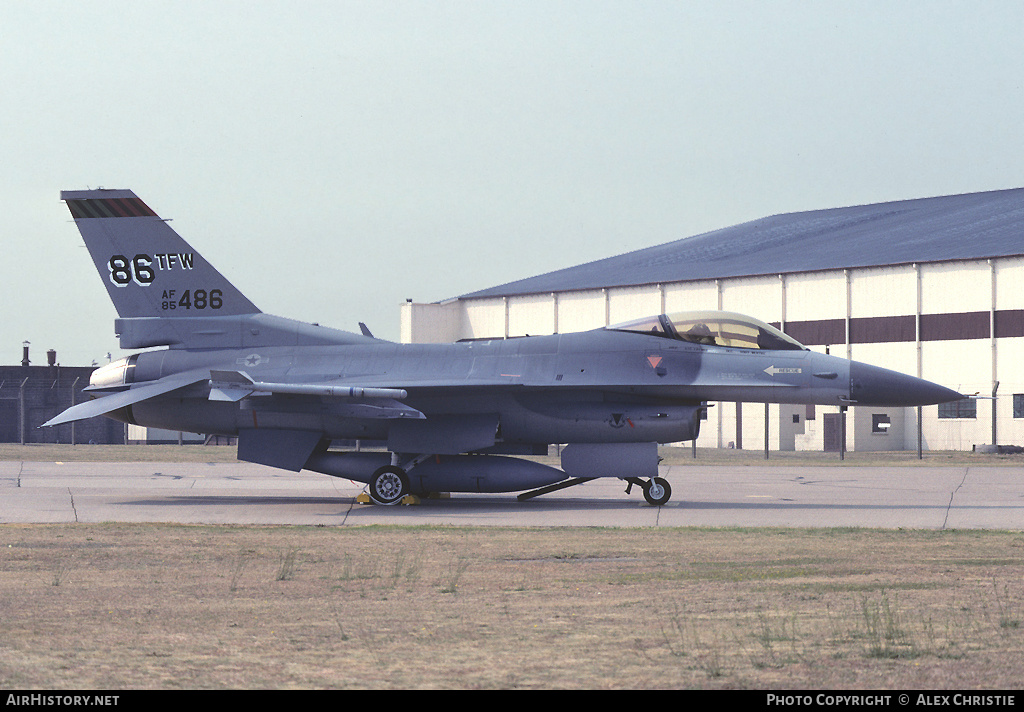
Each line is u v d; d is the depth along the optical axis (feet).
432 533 90.84
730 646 42.75
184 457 233.35
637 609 52.01
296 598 56.24
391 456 127.03
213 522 102.89
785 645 42.83
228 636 45.42
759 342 125.18
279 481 162.50
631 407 124.26
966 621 47.47
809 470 192.44
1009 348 289.12
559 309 374.63
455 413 127.44
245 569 67.56
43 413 369.50
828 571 65.21
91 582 62.03
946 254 309.83
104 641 44.37
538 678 37.58
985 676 37.47
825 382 122.01
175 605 53.88
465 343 132.26
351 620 49.32
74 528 93.61
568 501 130.62
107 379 137.69
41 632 46.39
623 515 110.63
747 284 336.90
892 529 93.30
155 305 138.31
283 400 127.24
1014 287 288.92
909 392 122.21
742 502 127.03
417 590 58.90
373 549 78.43
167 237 138.72
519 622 48.62
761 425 315.37
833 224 437.99
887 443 301.02
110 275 138.92
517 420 126.93
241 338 136.26
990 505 119.85
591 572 65.92
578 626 47.47
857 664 39.40
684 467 203.62
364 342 134.72
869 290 313.53
